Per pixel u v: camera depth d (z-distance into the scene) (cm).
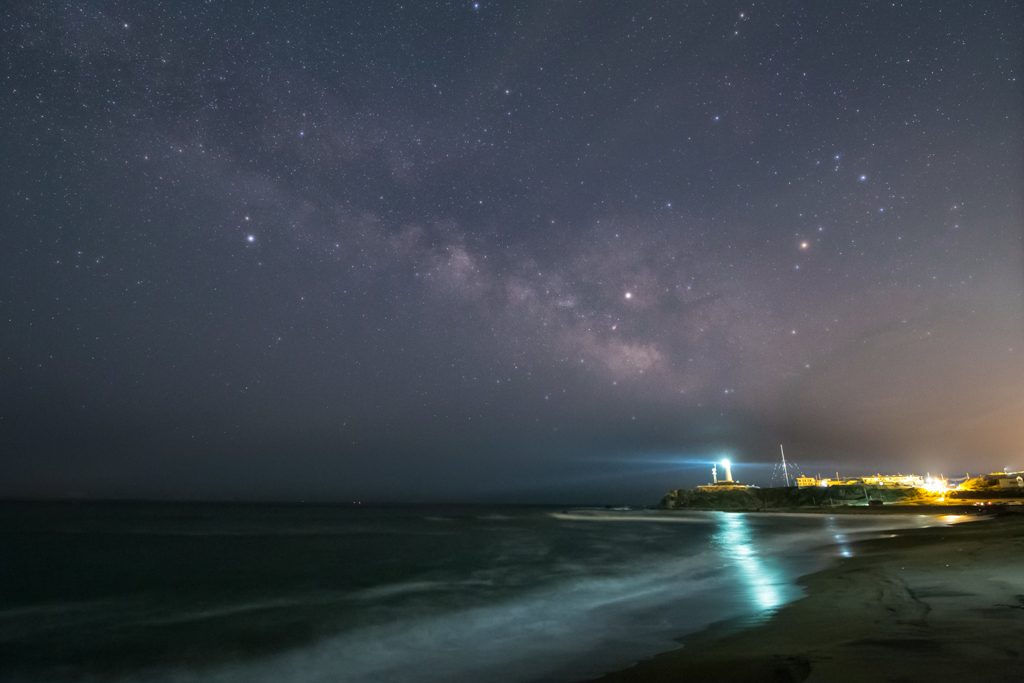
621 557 2111
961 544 1803
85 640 960
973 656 512
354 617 1115
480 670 726
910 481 10319
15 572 1748
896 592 977
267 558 2123
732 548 2427
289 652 874
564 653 792
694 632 852
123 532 3625
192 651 888
